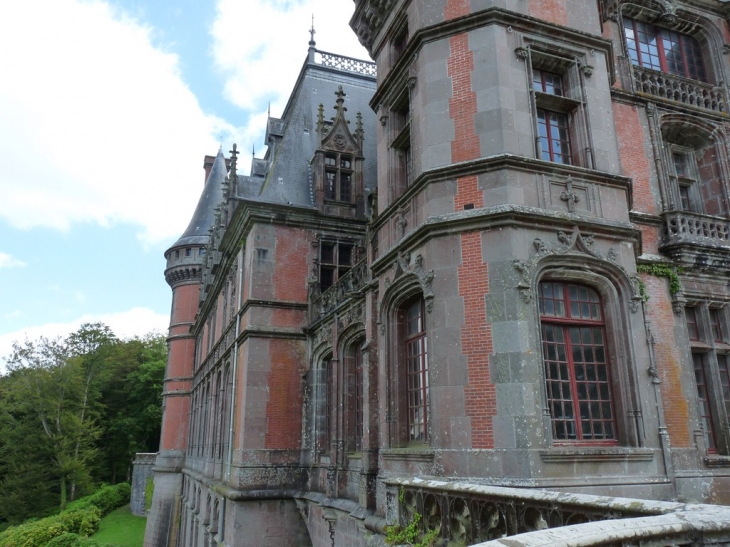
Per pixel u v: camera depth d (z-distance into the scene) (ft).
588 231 35.94
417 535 26.30
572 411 33.99
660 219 47.32
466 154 36.94
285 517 61.21
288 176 73.51
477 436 31.94
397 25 46.21
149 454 172.24
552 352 34.60
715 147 52.37
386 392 39.99
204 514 88.43
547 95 38.83
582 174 36.96
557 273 34.91
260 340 65.72
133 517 161.38
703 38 56.95
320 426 62.34
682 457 40.37
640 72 51.49
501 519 20.89
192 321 146.20
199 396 117.60
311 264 69.82
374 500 40.91
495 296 33.42
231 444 68.39
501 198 34.91
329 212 71.72
